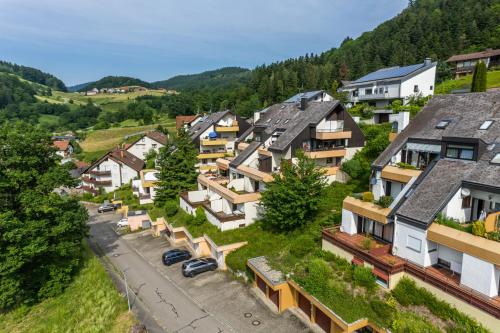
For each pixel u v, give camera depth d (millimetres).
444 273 18984
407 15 140625
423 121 27469
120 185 78250
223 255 32625
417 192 21375
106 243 45875
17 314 29516
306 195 30578
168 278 32750
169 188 51062
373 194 25859
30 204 30328
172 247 41594
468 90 55219
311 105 45062
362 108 62781
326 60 154000
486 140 21297
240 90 139000
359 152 42188
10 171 30781
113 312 26578
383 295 20312
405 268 20344
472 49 95500
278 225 32750
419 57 100812
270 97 118812
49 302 31125
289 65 151875
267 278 25438
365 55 121250
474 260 16844
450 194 19438
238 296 27781
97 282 32156
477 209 20422
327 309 20547
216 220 35969
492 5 114750
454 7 128875
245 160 43375
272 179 34875
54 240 32469
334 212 32344
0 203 30281
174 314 26250
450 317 17406
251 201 35344
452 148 22062
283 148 38250
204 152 60250
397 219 21094
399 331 17875
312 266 24062
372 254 21641
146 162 83312
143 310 27125
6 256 28047
